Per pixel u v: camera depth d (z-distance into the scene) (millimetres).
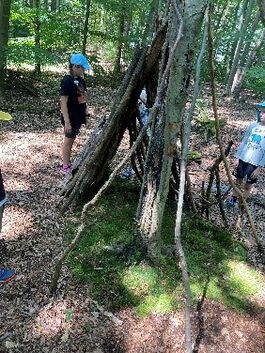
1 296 3281
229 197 5613
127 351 2945
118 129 4230
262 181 6629
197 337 3051
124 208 4441
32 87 9719
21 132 7043
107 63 15477
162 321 3146
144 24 12156
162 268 3570
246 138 5184
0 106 8086
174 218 4340
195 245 4027
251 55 12938
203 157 7191
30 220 4242
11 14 10492
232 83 13773
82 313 3184
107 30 14250
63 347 2934
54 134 7180
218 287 3535
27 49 8773
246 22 13188
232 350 3012
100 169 4492
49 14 10734
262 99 14320
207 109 10758
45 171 5543
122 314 3201
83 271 3535
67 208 4457
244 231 4777
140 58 3834
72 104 5078
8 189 4879
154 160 3346
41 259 3689
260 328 3229
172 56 2488
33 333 3012
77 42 12141
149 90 3988
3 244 3846
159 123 3291
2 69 8648
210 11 2602
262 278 3818
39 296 3303
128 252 3656
